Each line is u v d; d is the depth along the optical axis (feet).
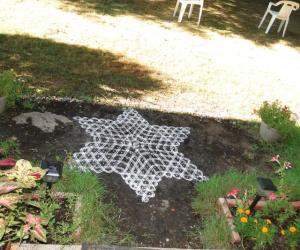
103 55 21.71
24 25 23.21
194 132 16.56
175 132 16.21
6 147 12.76
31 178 9.73
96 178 12.16
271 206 12.13
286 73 25.85
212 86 21.36
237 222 11.14
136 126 16.01
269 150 16.43
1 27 22.26
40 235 9.29
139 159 14.10
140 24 27.68
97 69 20.01
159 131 16.02
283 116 16.81
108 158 13.78
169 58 23.49
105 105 16.96
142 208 11.94
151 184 13.01
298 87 24.16
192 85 20.90
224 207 11.96
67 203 11.07
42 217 9.71
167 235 11.18
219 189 12.81
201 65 23.67
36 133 14.16
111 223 11.05
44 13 25.79
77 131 14.84
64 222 10.46
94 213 10.82
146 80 20.20
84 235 10.24
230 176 13.56
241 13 36.60
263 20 33.35
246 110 19.54
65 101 16.52
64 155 13.35
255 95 21.58
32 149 13.28
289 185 13.67
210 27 30.71
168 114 17.47
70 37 23.02
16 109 15.23
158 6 32.55
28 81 17.37
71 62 20.07
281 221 11.85
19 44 20.70
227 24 32.50
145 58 22.67
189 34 28.12
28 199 10.12
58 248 9.43
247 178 13.74
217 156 15.35
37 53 20.18
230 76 23.20
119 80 19.45
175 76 21.43
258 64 26.16
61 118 15.37
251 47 28.81
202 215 12.05
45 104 16.01
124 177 13.07
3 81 14.66
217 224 11.41
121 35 25.04
